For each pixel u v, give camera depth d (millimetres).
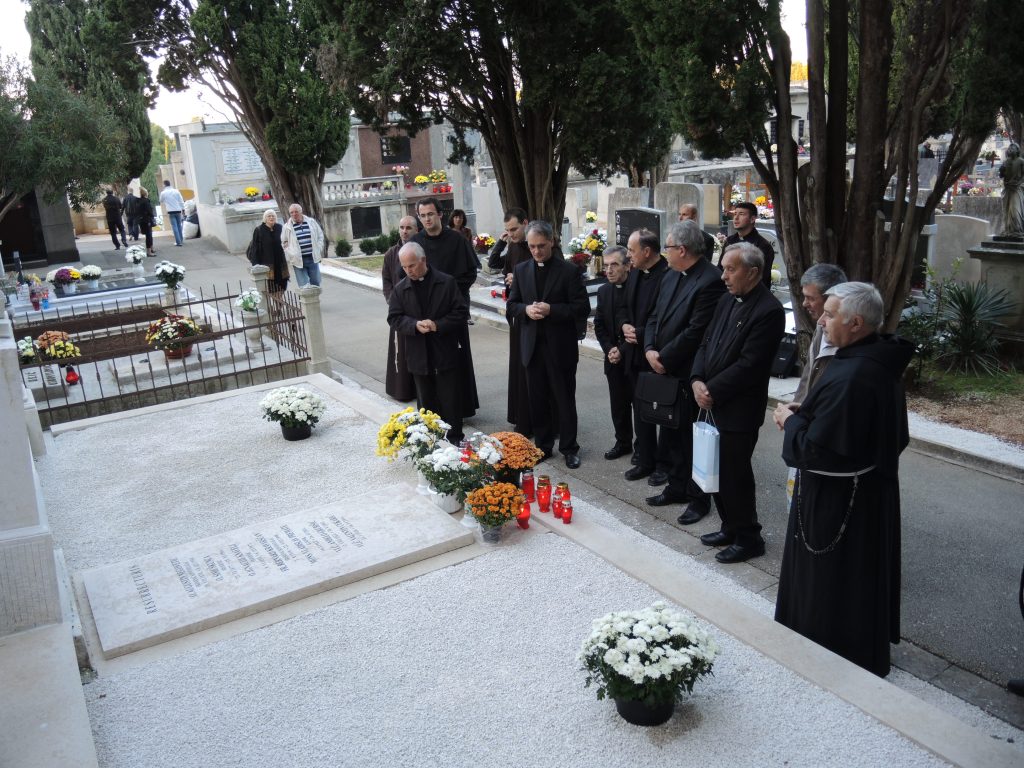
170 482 6598
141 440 7637
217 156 27734
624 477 6770
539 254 6816
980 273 9758
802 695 3752
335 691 3922
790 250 8211
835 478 3996
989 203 13625
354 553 5113
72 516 6031
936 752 3350
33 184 17109
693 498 6062
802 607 4230
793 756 3373
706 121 7805
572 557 5129
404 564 5094
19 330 12164
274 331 10766
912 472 6730
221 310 13648
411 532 5371
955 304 9102
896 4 8297
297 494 6254
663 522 5969
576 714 3682
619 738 3516
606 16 11570
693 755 3398
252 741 3604
